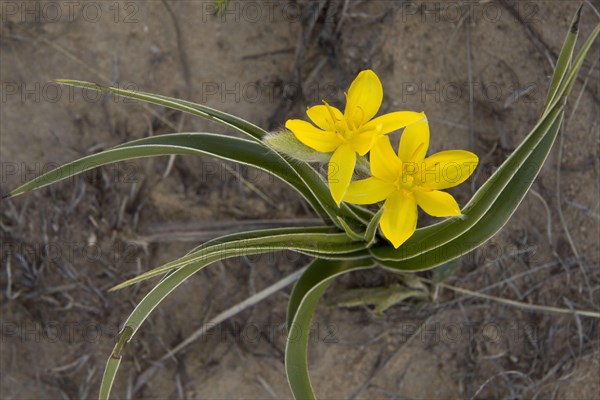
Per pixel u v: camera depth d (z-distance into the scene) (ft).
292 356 1.82
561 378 1.98
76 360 1.99
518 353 1.98
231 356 1.99
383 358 1.98
